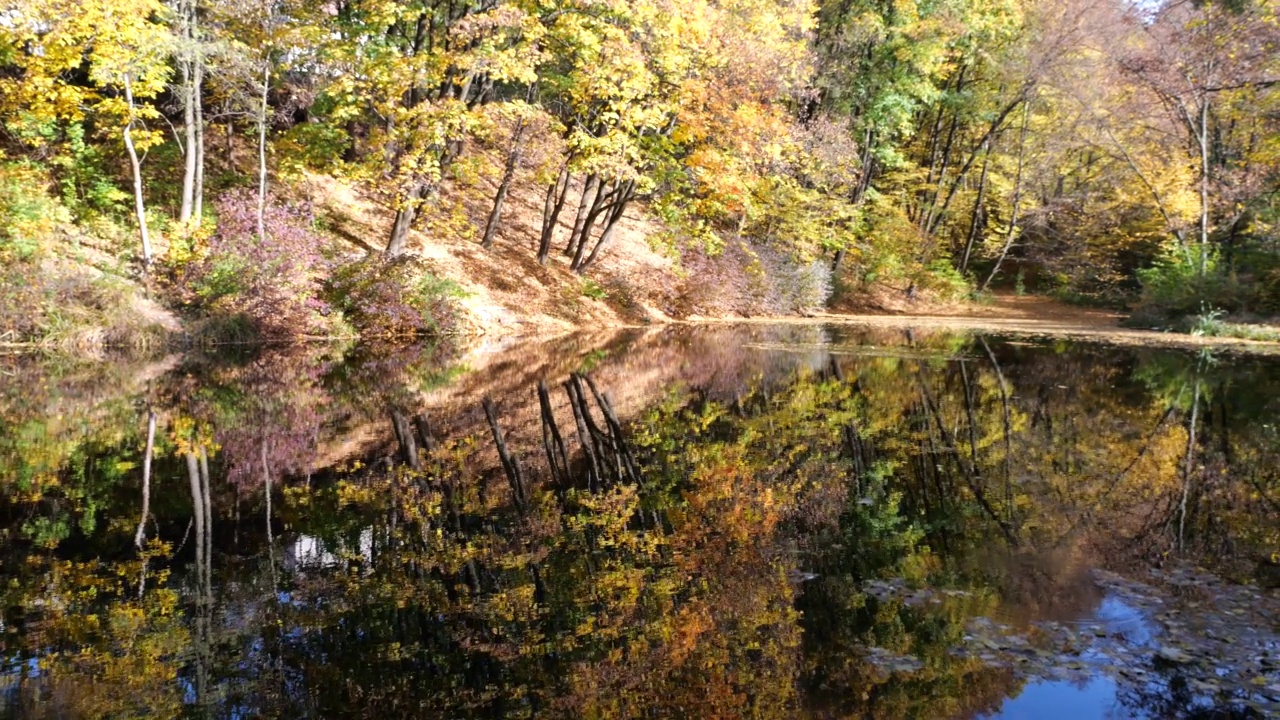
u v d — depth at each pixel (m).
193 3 14.20
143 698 2.84
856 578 4.08
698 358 14.09
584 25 17.19
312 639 3.34
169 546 4.49
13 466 6.17
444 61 15.75
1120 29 26.77
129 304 13.27
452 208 20.14
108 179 15.63
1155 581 3.98
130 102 13.51
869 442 7.50
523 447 7.12
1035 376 12.12
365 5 15.41
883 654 3.21
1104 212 30.53
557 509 5.32
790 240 26.42
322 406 8.95
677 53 18.20
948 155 34.00
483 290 19.19
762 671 3.08
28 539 4.55
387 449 6.94
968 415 8.92
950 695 2.87
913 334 19.83
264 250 15.00
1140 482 5.98
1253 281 20.58
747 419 8.66
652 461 6.74
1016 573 4.13
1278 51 17.91
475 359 13.62
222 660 3.15
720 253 23.42
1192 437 7.68
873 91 27.81
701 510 5.32
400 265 16.78
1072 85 28.00
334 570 4.14
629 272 23.69
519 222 23.59
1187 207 25.23
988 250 35.44
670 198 21.05
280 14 15.03
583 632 3.44
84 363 11.66
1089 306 31.20
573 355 14.30
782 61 20.97
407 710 2.79
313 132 17.03
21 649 3.23
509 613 3.63
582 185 28.28
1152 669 3.06
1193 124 24.50
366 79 16.00
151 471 6.08
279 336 15.28
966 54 29.52
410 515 5.12
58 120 15.70
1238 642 3.28
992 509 5.30
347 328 16.20
